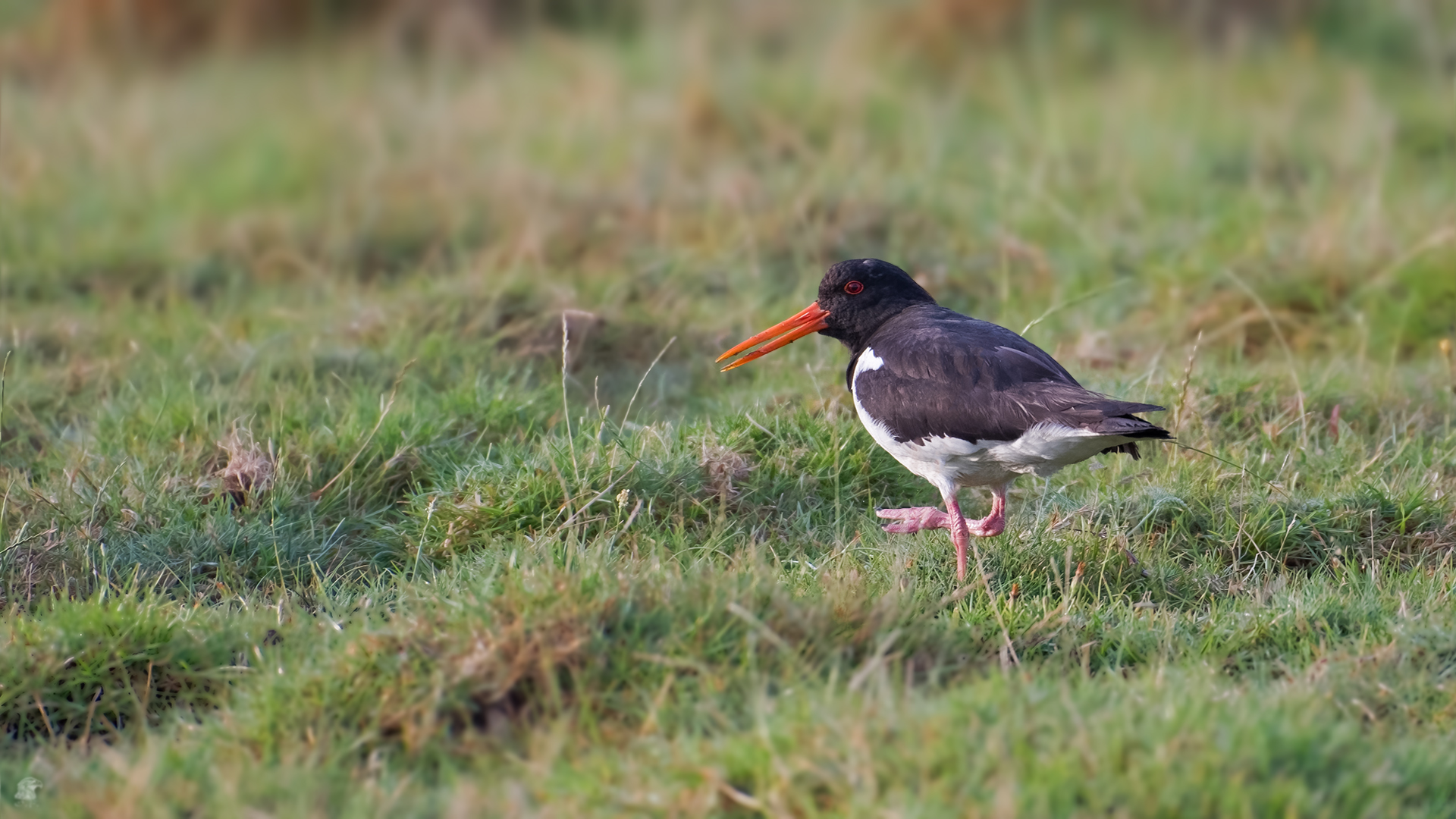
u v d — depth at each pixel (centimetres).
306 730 727
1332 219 1616
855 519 1066
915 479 1116
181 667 820
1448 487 1056
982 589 903
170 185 2067
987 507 1105
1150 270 1555
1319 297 1473
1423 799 629
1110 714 652
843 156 1880
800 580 870
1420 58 2344
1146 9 2609
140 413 1189
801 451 1095
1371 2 2520
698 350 1402
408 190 1941
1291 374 1259
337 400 1246
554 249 1705
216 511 1045
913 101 2181
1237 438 1155
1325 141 1991
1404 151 1962
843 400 1180
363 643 766
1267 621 847
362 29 2803
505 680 739
